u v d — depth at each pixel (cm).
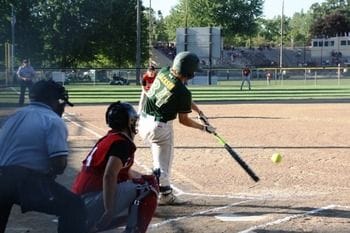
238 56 10212
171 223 745
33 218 771
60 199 531
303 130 1788
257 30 12469
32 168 521
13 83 3503
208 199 884
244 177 1053
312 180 1032
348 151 1357
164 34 13488
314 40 11294
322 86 4809
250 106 2852
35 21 7556
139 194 574
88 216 561
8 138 531
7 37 7244
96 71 4466
